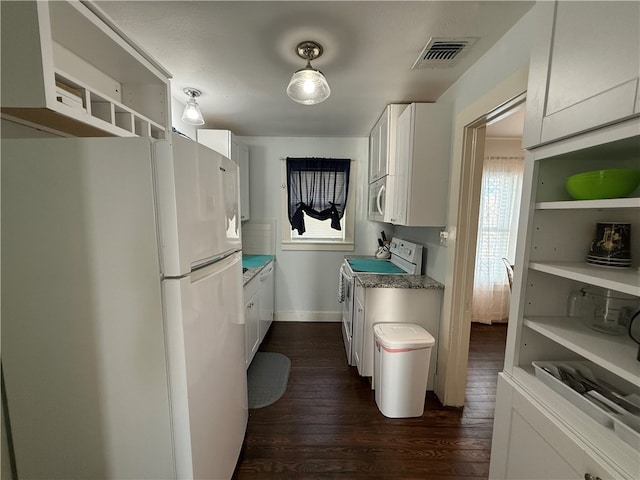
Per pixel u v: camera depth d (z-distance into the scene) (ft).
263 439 5.44
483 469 4.88
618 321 2.94
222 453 4.03
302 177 10.95
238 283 4.80
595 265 3.07
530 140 3.13
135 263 2.87
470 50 4.90
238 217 4.93
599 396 2.76
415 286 6.64
